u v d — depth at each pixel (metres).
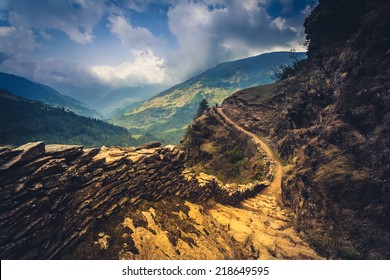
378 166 19.86
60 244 9.41
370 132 22.47
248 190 28.86
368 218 18.00
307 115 40.53
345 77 29.64
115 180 12.55
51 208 9.20
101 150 14.20
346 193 20.00
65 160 10.45
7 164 8.05
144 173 14.61
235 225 17.78
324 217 20.50
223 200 22.86
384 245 16.47
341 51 38.69
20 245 8.05
